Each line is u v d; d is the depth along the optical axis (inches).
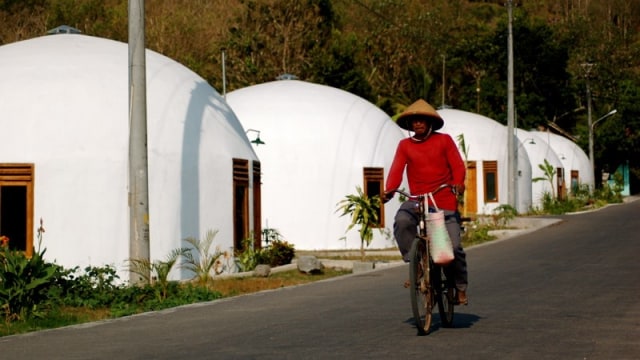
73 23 2063.2
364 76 2127.2
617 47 2915.8
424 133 336.5
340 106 1064.2
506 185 1624.0
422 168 336.2
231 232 743.1
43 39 763.4
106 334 360.5
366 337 326.3
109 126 677.9
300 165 1019.9
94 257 661.3
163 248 681.0
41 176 660.1
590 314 385.1
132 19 536.1
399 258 893.2
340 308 428.8
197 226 708.0
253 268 761.0
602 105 2731.3
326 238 1013.2
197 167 711.7
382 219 1028.5
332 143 1026.1
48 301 470.3
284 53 2006.6
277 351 300.2
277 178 1019.3
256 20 2073.1
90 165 665.6
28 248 655.1
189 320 398.6
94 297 501.0
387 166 1047.0
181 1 2276.1
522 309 406.0
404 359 279.4
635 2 4037.9
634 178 2758.4
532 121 2524.6
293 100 1064.2
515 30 2578.7
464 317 380.2
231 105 1073.5
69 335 360.8
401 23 2581.2
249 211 786.8
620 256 714.8
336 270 757.9
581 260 690.8
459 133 1594.5
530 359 276.8
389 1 2647.6
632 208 1756.9
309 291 528.1
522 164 1710.1
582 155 2278.5
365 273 658.2
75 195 661.9
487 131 1614.2
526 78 2610.7
